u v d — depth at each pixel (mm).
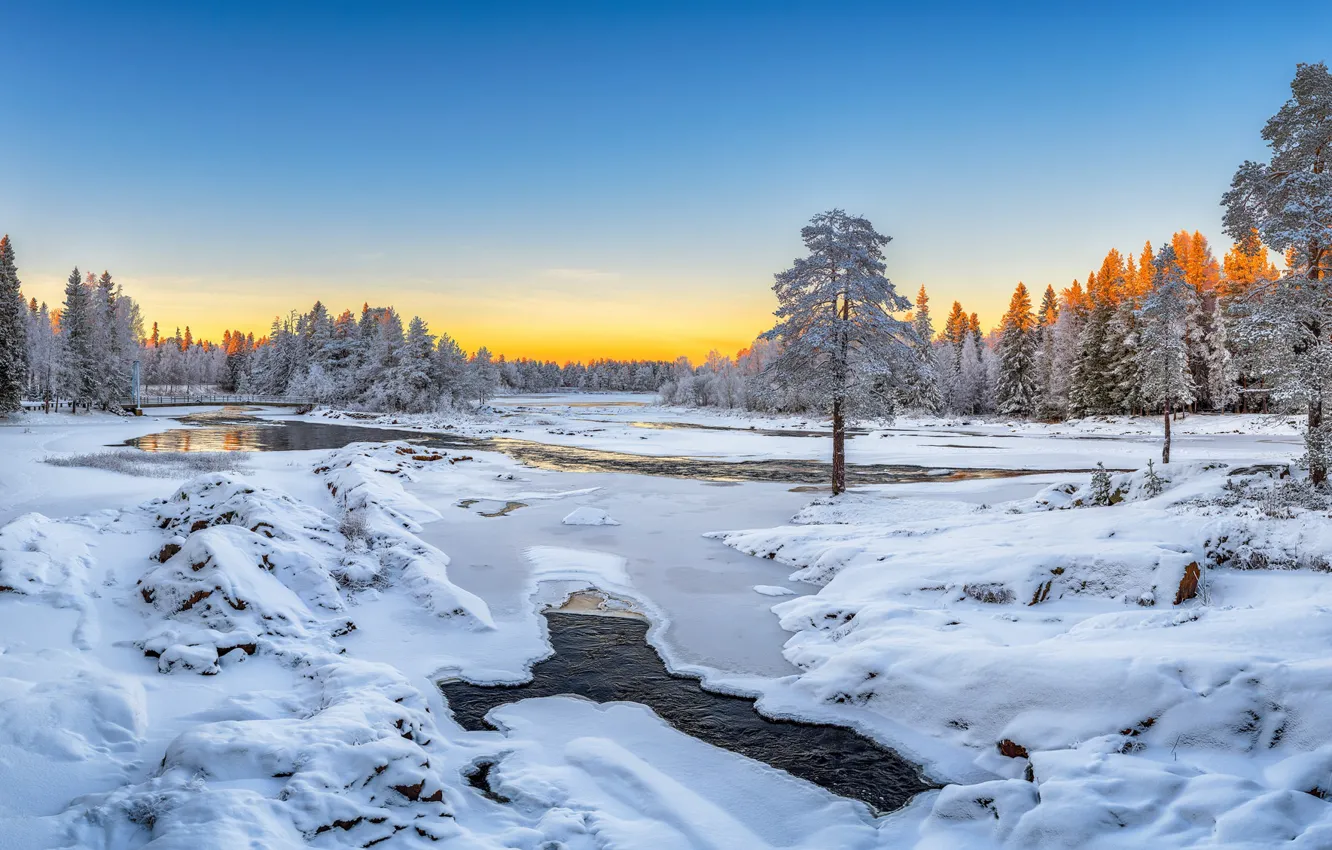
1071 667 7977
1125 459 36812
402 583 13680
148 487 22250
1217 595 11570
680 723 8953
